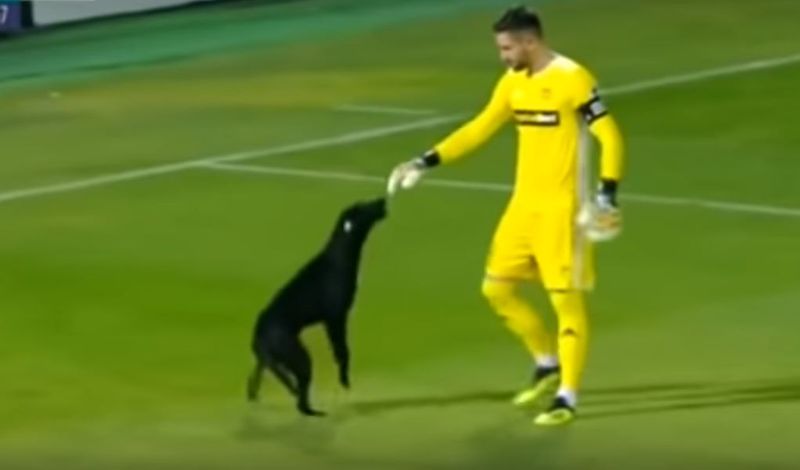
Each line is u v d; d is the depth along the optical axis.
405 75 39.81
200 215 27.47
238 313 22.03
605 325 21.17
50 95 38.75
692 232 25.69
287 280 23.52
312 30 46.34
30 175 30.73
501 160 30.77
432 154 17.89
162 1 50.00
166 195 28.95
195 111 36.34
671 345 20.36
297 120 35.12
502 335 20.81
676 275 23.38
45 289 23.33
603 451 17.00
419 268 23.88
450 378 19.33
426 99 37.03
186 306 22.39
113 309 22.33
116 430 17.94
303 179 29.91
